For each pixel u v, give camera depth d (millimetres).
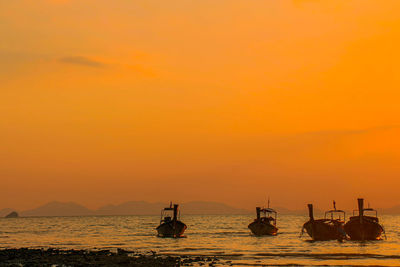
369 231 83688
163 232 98250
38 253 59844
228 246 75875
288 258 56188
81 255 57406
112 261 50406
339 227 86562
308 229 87312
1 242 93250
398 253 62219
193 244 81688
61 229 172000
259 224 104562
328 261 52969
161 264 48188
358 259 55062
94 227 195750
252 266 48188
